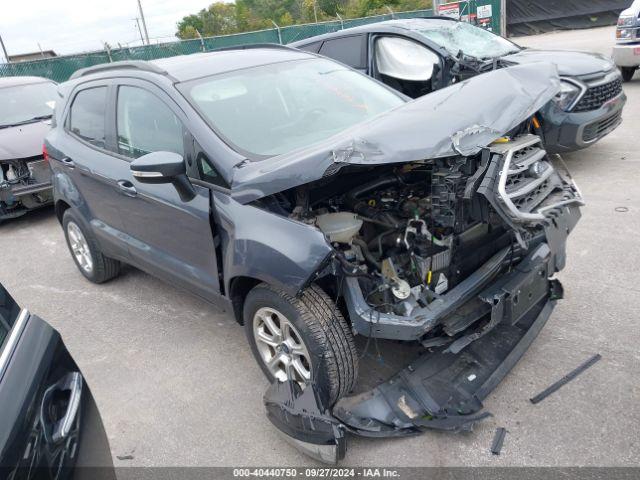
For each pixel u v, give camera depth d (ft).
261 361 9.86
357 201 9.73
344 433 7.90
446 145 7.63
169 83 10.96
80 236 15.61
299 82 12.01
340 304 9.05
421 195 9.81
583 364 9.66
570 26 68.18
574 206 9.43
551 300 10.57
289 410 8.45
